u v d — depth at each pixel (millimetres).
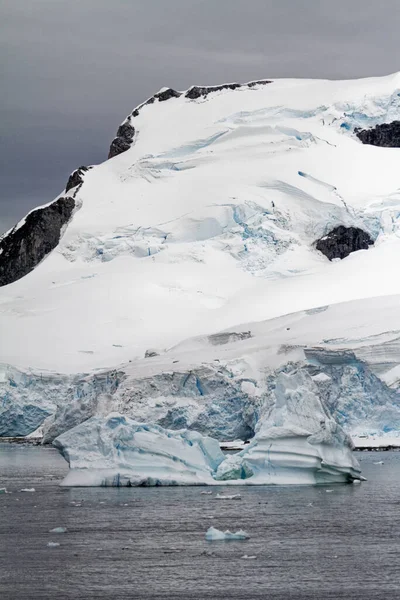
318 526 159875
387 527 158375
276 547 142625
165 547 143750
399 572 126625
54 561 135000
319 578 124062
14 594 118125
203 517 169625
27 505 187250
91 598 116312
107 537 152375
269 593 117688
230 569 129250
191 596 116750
